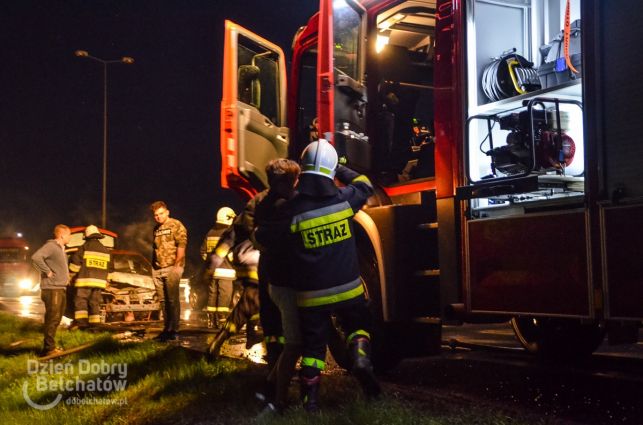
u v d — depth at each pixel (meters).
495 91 5.52
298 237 4.61
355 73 6.70
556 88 4.93
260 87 7.43
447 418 4.24
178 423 4.94
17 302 23.31
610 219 4.37
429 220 5.88
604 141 4.45
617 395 5.33
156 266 9.35
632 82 4.33
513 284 4.95
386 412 4.25
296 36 7.71
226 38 7.00
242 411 4.86
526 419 4.45
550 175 4.89
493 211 5.25
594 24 4.54
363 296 4.73
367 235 6.22
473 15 5.64
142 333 10.51
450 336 9.60
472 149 5.43
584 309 4.49
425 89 7.19
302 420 4.30
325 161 4.68
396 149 6.94
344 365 6.00
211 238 10.30
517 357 7.37
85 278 11.28
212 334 9.82
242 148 6.99
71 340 9.38
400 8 6.69
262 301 5.41
